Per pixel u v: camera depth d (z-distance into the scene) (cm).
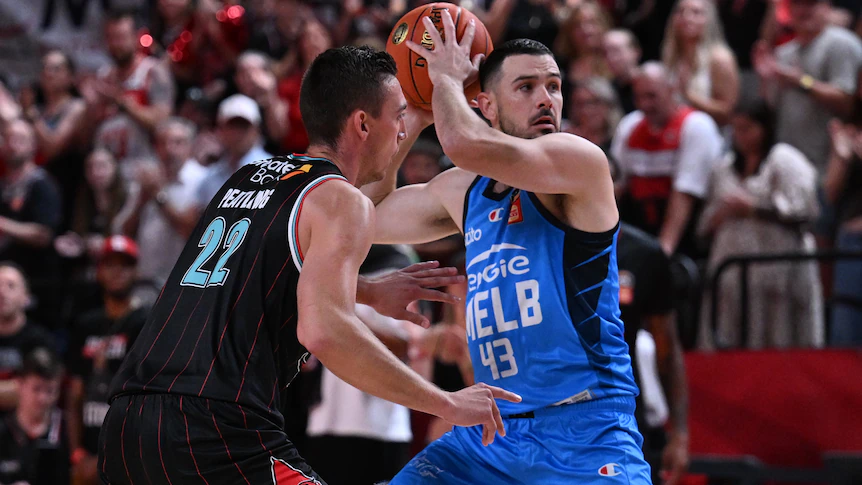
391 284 748
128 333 1445
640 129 1539
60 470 1513
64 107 2103
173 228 1703
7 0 2272
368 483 1227
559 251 686
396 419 1246
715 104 1677
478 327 709
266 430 607
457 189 770
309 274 600
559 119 723
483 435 631
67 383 1630
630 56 1780
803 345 1400
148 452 605
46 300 1825
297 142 1877
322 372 1242
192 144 1897
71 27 2308
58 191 1939
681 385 1086
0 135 2009
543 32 1914
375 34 2055
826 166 1591
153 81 2019
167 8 2255
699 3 1705
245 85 1880
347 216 616
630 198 1545
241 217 650
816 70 1641
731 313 1439
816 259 1324
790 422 1344
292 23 2127
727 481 1409
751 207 1416
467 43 716
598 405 675
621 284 1023
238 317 617
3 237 1867
